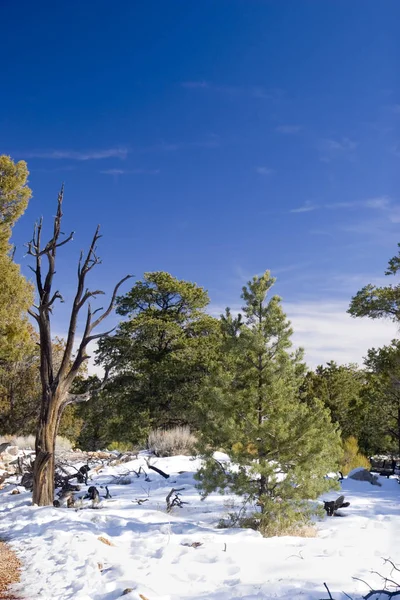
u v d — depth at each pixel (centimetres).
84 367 3459
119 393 3469
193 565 636
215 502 1163
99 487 1417
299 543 761
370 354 2684
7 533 884
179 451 2058
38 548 755
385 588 477
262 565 621
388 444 3234
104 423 3647
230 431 949
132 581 565
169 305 3859
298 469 910
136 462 1842
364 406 3169
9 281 2306
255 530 901
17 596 557
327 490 945
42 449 1162
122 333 3500
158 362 3425
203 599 501
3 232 2381
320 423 973
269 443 952
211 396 1002
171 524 916
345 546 731
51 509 1037
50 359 1216
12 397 3055
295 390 1038
